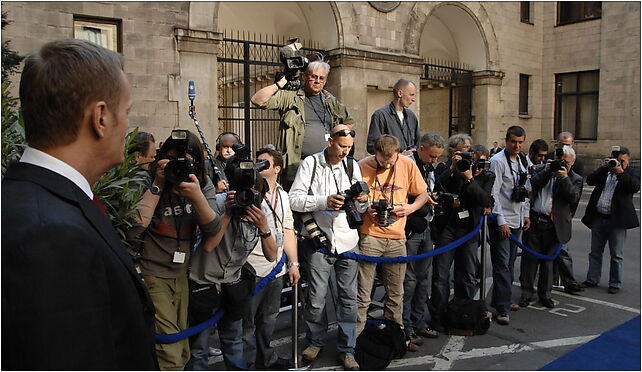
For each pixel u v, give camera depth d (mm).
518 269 7074
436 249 4406
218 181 3391
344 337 3824
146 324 1319
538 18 18266
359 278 4027
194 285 2932
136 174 2867
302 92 4430
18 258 993
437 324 4719
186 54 10062
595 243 6109
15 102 2996
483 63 16641
